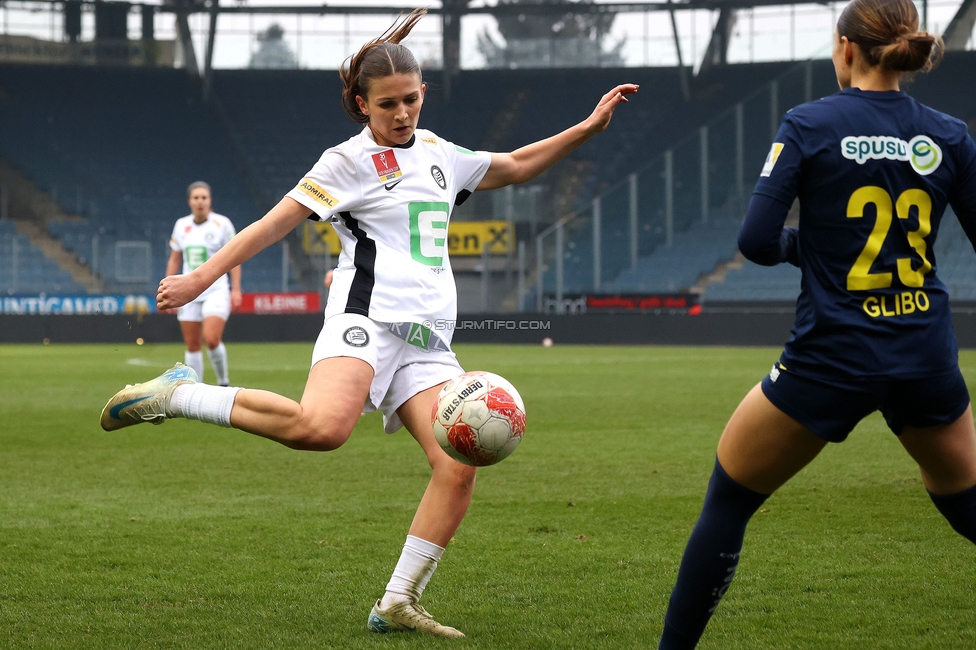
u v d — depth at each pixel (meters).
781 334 109.50
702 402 46.53
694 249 132.12
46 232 144.50
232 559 17.98
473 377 13.20
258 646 13.30
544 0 159.88
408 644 13.38
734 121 135.25
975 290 108.75
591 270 135.38
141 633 13.82
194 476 27.03
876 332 10.78
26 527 20.59
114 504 23.06
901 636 13.56
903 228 10.89
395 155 14.20
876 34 11.09
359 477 26.84
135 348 107.69
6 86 157.38
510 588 16.12
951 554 18.05
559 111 159.00
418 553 13.96
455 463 14.01
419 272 14.14
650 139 153.62
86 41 156.12
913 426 11.35
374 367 13.80
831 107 11.10
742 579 16.50
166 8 156.62
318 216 13.94
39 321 125.88
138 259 137.88
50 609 14.96
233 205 151.88
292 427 13.12
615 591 15.91
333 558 18.06
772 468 11.36
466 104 160.38
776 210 10.91
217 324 47.75
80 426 38.22
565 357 87.31
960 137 11.25
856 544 18.84
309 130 159.25
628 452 30.91
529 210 139.00
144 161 154.50
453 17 158.12
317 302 129.38
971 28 137.75
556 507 22.62
